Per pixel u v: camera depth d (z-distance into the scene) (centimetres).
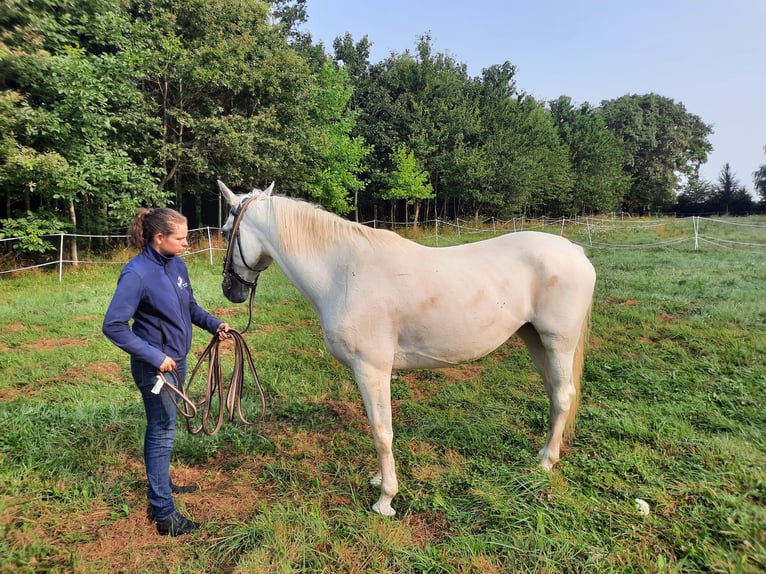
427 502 238
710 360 426
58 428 305
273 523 215
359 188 1927
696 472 252
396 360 241
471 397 368
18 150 851
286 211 241
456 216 2612
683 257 1094
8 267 958
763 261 995
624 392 368
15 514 223
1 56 748
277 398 373
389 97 2380
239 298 263
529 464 266
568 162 2980
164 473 215
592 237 1677
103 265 1049
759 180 4384
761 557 187
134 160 1241
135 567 197
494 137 2448
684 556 193
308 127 1570
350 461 280
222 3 1284
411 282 226
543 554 196
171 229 204
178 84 1276
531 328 281
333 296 230
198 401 362
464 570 189
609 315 590
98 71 952
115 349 483
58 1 891
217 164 1348
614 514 221
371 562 195
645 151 4225
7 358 445
